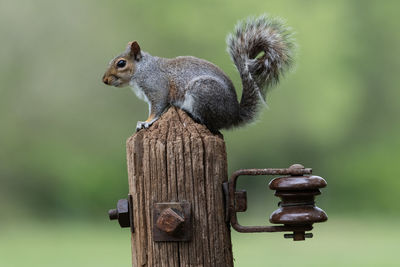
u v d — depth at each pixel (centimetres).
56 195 2002
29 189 2027
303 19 1898
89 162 2000
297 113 1928
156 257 323
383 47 2128
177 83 466
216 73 466
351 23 2073
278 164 1964
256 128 1928
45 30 2045
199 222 322
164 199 324
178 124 338
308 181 316
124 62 483
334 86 1952
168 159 324
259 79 461
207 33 1919
